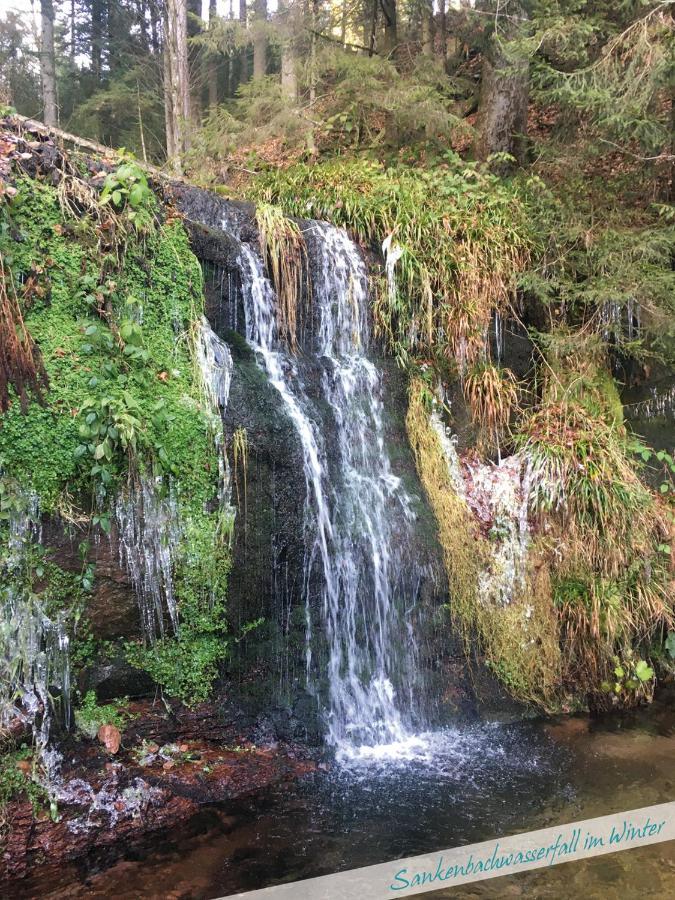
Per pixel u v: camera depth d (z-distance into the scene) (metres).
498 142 7.79
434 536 4.85
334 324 5.28
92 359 3.59
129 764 3.53
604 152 6.59
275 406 4.36
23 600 3.29
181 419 3.80
